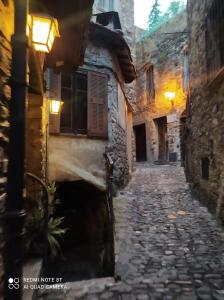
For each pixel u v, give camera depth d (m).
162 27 16.05
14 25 1.69
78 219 6.75
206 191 6.07
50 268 4.94
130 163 11.60
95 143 6.72
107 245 4.05
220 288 2.82
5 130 1.68
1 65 1.62
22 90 1.67
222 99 4.70
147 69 17.30
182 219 5.38
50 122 5.71
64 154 6.00
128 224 5.14
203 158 6.34
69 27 3.26
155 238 4.39
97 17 8.62
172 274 3.16
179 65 14.48
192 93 7.48
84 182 6.14
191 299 2.63
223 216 4.78
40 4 2.61
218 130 5.00
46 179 4.43
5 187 1.67
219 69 4.65
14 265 1.57
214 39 4.99
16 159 1.62
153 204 6.67
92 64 6.84
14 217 1.58
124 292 2.79
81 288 2.90
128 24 12.95
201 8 6.20
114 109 7.54
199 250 3.86
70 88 6.48
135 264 3.47
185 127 9.27
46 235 3.10
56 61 4.25
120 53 7.70
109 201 3.79
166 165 14.62
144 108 17.33
